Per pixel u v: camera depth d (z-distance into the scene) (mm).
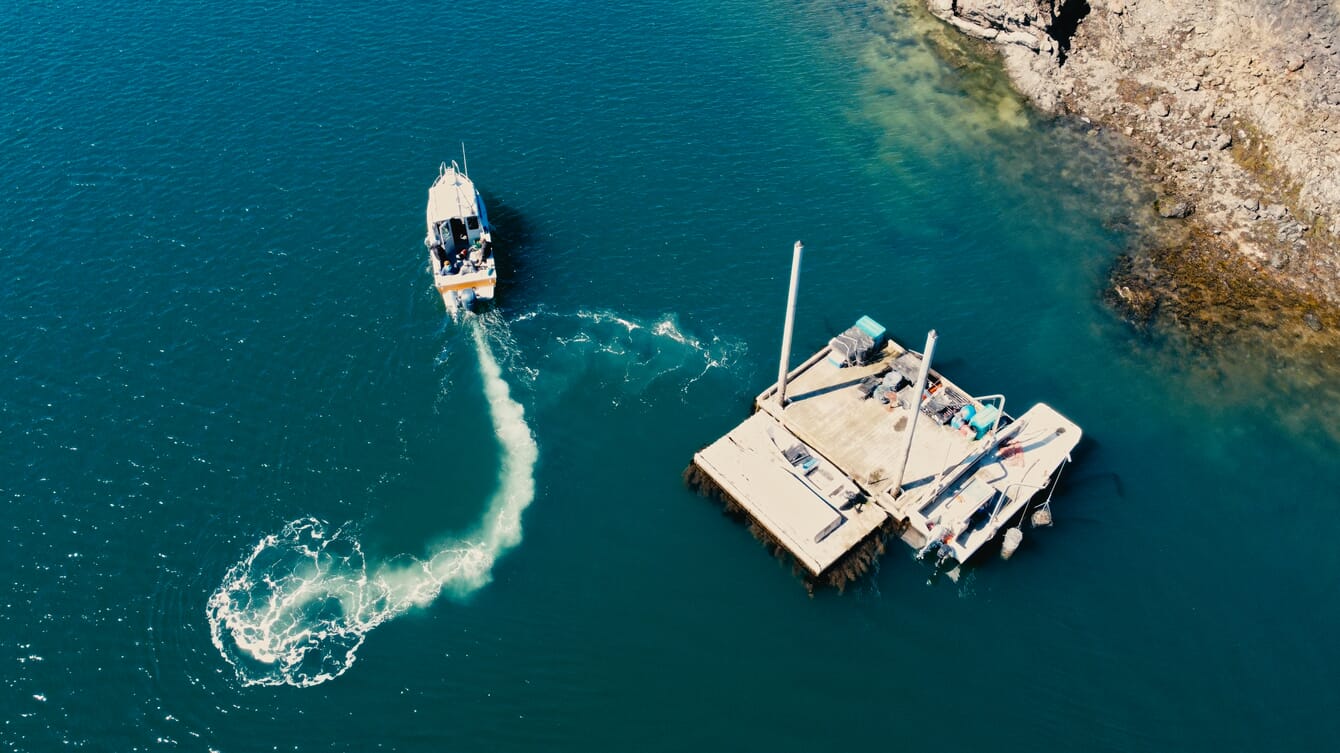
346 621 71875
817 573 73750
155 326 93250
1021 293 98938
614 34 133625
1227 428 87000
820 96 124312
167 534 76938
